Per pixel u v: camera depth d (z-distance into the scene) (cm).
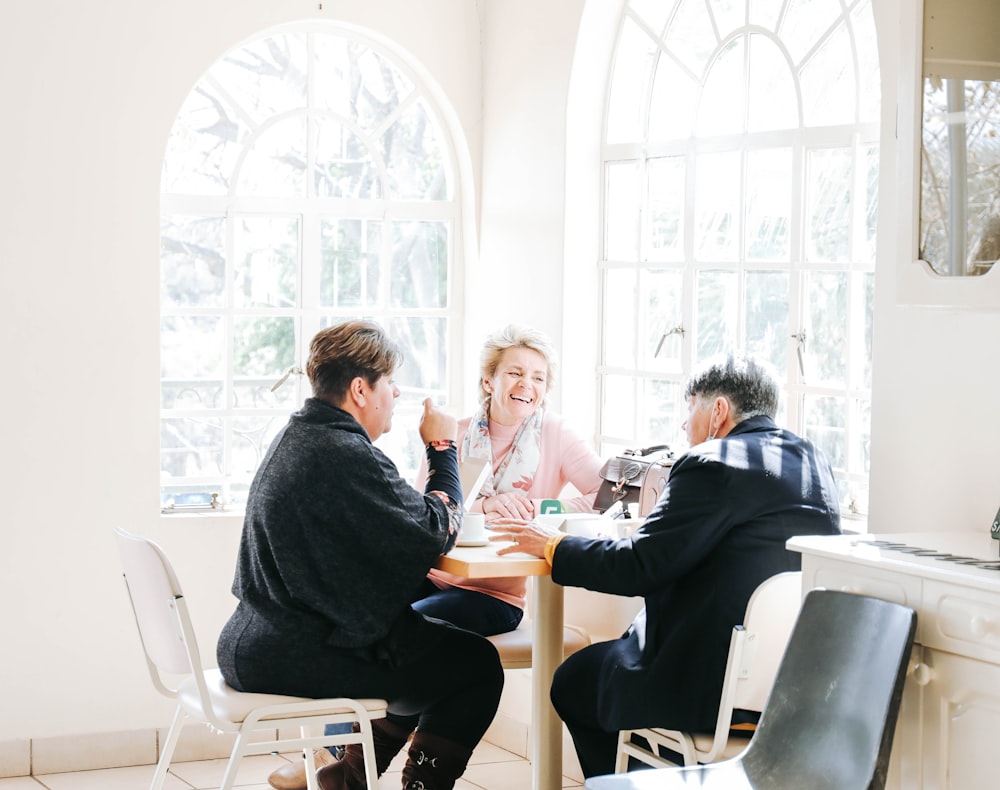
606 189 432
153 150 414
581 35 418
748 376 303
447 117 470
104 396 411
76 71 404
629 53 422
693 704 277
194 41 420
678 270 406
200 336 445
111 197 410
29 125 399
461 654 307
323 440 292
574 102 423
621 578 284
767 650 266
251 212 449
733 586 279
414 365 475
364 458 290
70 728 411
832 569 251
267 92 449
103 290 410
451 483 315
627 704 287
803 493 285
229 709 283
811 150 362
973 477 281
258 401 454
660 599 291
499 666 316
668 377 407
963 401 283
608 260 432
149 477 418
